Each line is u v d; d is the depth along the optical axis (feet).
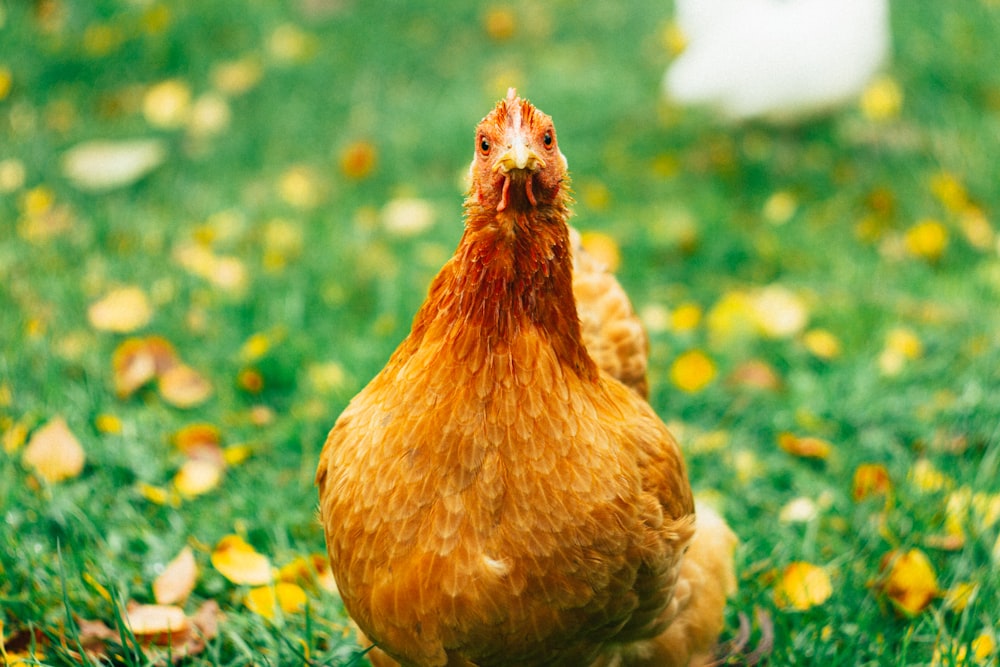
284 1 8.62
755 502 4.35
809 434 4.66
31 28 7.61
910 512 4.17
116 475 4.25
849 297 5.55
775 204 6.46
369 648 3.52
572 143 7.15
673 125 7.39
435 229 6.07
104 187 6.26
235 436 4.50
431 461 3.16
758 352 5.12
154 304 5.17
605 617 3.23
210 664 3.69
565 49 8.50
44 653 3.71
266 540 4.11
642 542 3.22
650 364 4.96
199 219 6.07
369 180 6.64
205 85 7.43
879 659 3.76
